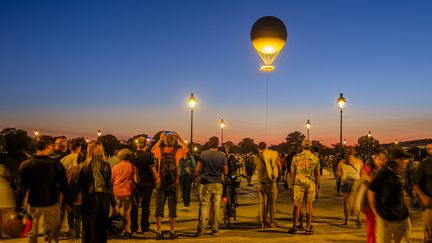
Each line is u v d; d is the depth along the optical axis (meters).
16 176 6.88
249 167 22.45
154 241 8.19
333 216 11.65
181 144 9.09
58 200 6.33
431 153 6.57
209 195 8.89
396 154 5.52
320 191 19.47
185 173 13.38
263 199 9.64
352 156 9.81
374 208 5.55
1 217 5.71
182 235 8.84
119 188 8.42
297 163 8.99
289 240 8.29
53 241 6.20
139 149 8.98
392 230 5.44
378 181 5.50
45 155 6.20
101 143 6.56
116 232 6.53
